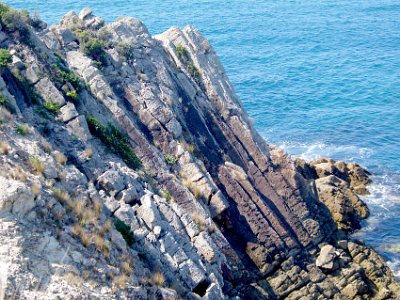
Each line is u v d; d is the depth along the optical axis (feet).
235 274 140.87
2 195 79.46
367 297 155.22
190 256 113.50
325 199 189.16
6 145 95.45
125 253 94.53
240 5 485.15
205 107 174.19
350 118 277.85
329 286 154.20
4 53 120.67
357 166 215.92
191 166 148.36
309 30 416.26
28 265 77.25
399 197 206.90
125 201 111.96
